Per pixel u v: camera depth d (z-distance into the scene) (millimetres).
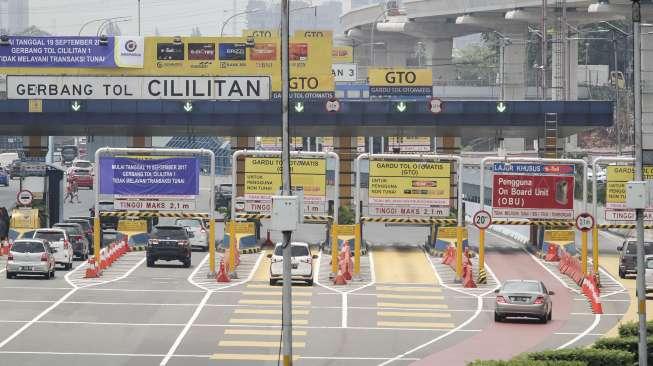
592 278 115500
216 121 158750
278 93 175625
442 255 149250
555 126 157500
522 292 100750
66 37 172250
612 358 69812
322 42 176250
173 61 174000
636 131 72625
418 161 132750
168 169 130625
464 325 99688
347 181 174250
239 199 155375
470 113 158125
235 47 174875
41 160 178375
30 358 81062
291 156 131875
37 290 115000
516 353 85625
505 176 131250
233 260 127625
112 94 161750
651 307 111500
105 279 124750
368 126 159125
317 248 158000
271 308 106688
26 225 154375
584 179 133000
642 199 70562
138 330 93938
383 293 118000
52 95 162125
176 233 136875
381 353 85500
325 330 95938
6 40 170875
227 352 85000
